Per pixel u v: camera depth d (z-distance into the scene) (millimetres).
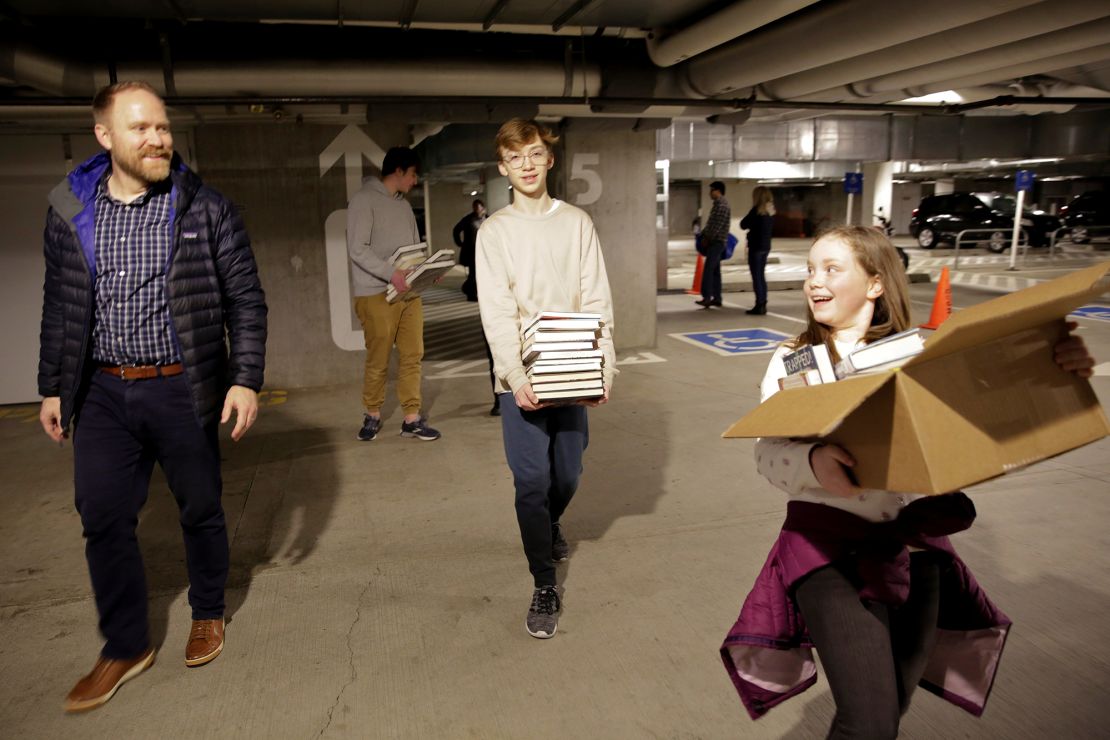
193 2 4254
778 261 20672
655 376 6746
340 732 2256
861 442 1319
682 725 2252
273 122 6320
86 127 6008
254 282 2600
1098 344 7285
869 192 24875
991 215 21062
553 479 2904
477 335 9570
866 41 4625
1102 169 21953
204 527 2592
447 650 2658
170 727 2295
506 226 2672
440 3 4516
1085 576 3000
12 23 4797
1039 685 2357
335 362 6828
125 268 2338
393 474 4441
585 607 2910
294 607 2969
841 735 1441
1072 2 4254
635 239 7836
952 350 1242
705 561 3252
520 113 6090
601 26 5355
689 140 14891
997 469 1238
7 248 6219
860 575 1491
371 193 4801
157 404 2402
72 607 3041
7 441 5371
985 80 6590
